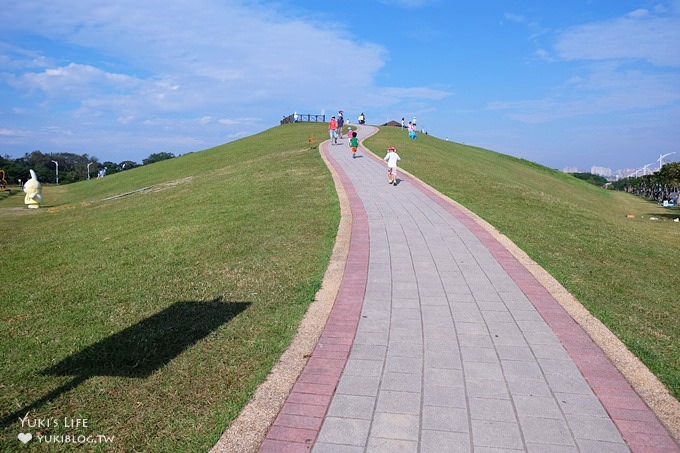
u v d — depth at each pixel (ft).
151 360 17.78
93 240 42.32
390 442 13.19
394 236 36.04
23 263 35.65
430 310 22.56
